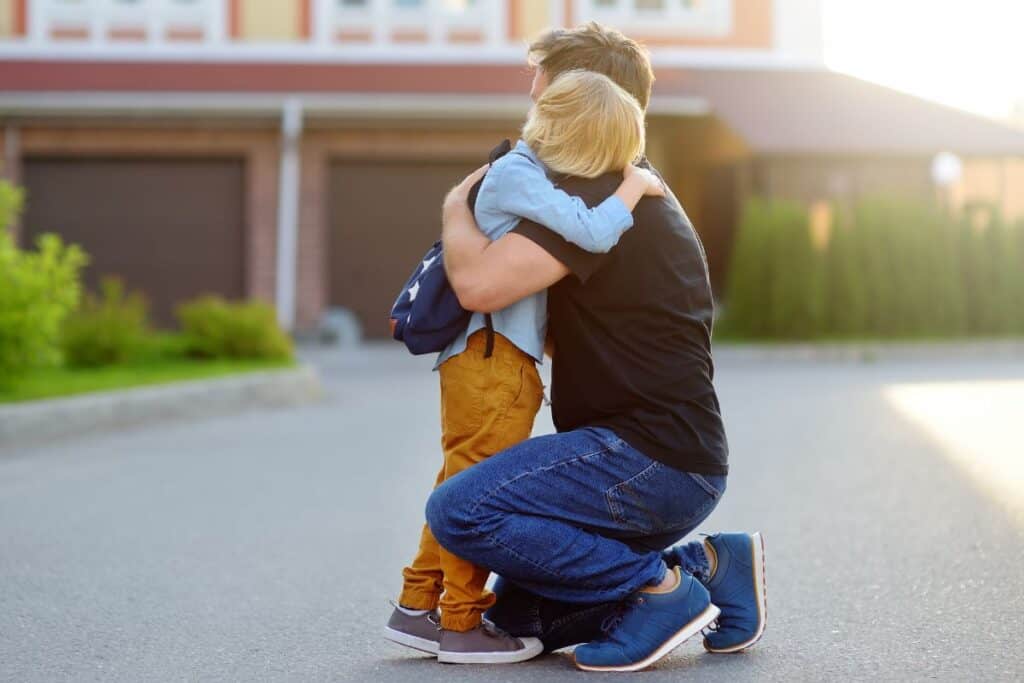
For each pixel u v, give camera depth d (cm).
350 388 1484
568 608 396
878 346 1902
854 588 494
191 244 2275
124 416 1096
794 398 1258
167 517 681
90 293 2255
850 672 381
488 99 2241
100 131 2244
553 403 390
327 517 680
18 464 885
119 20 2467
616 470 373
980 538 581
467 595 391
